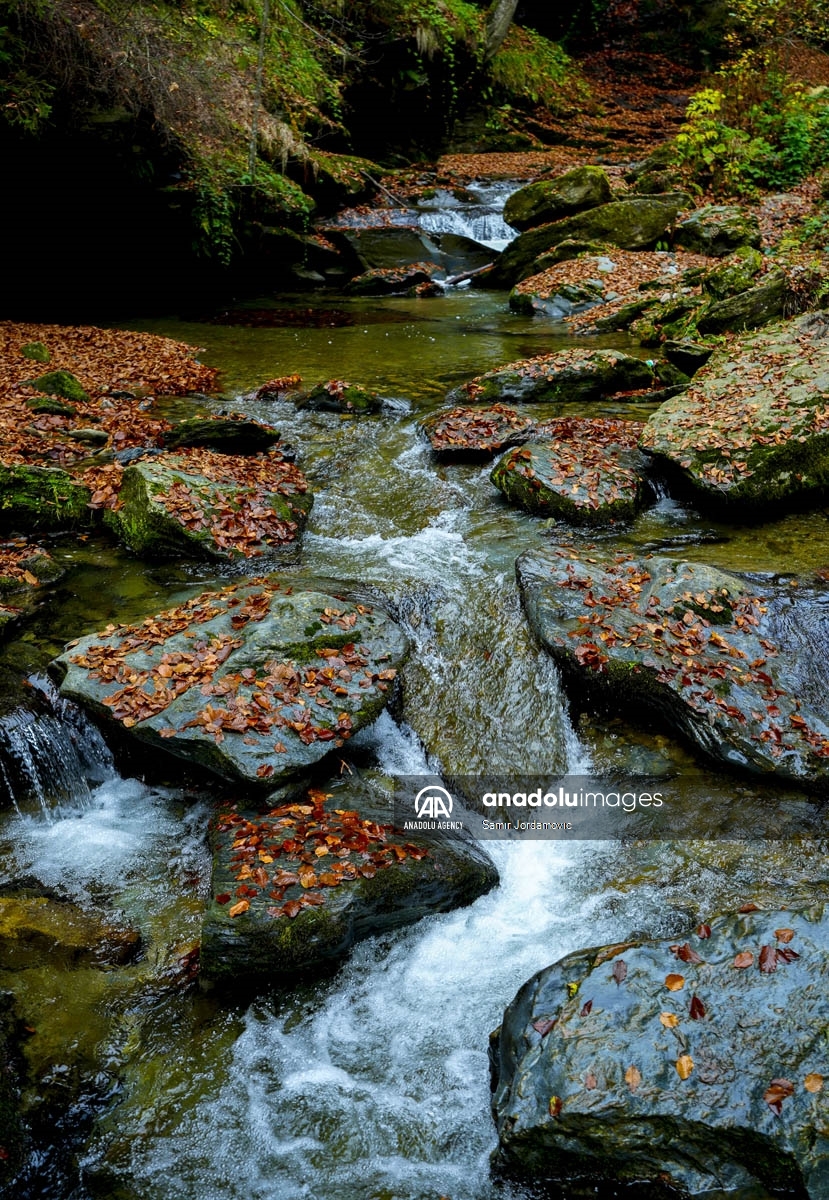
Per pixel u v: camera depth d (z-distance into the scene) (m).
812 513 7.15
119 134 13.34
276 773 4.74
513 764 5.37
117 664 5.31
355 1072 3.75
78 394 9.67
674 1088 3.12
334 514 7.64
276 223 16.05
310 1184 3.34
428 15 21.06
